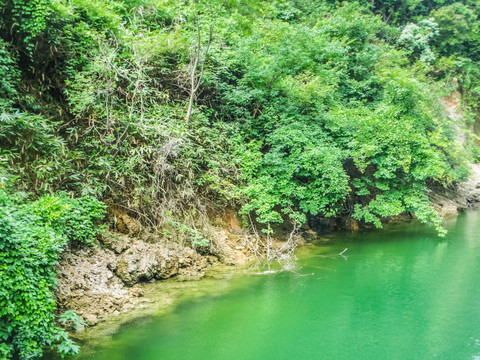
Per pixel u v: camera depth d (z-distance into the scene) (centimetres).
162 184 775
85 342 486
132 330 527
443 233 1131
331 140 1021
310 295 698
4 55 663
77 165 698
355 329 575
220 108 988
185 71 904
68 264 575
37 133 633
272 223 1013
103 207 658
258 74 971
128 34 855
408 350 512
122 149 732
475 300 692
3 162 574
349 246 1063
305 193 941
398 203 1052
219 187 852
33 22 668
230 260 827
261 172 918
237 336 539
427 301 686
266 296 680
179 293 664
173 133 764
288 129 949
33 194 612
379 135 1017
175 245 766
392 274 833
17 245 424
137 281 675
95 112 730
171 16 1075
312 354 500
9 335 412
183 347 499
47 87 744
